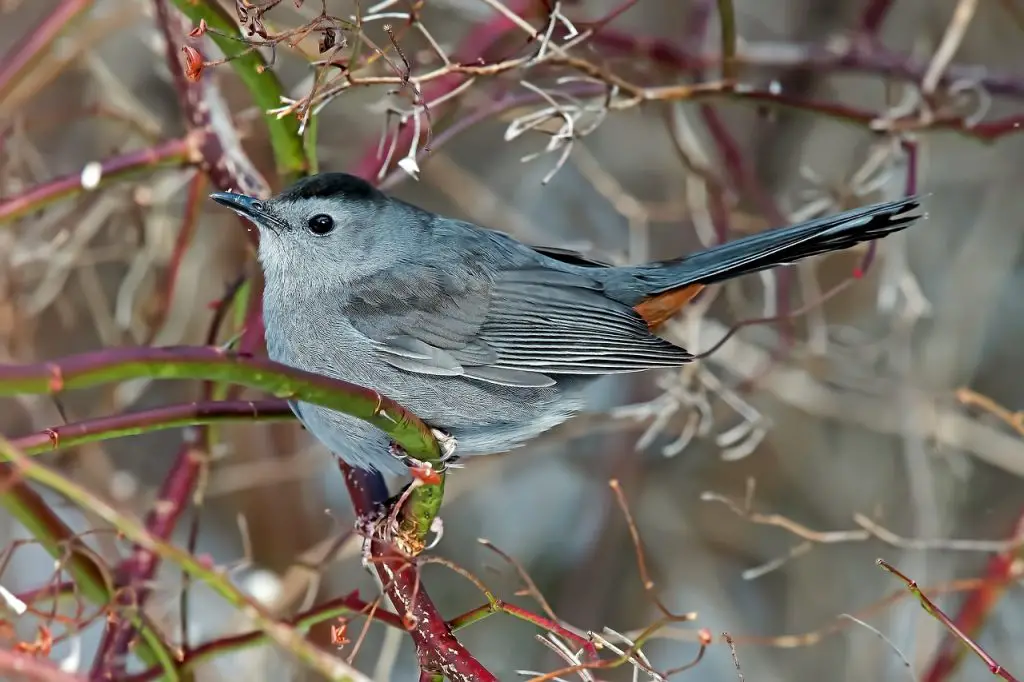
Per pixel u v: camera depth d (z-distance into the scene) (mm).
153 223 10562
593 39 9805
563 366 8539
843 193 9922
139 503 11000
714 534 13070
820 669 12344
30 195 8188
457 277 8656
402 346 8461
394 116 9016
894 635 11578
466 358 8547
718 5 9039
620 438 13094
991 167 12750
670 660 12570
